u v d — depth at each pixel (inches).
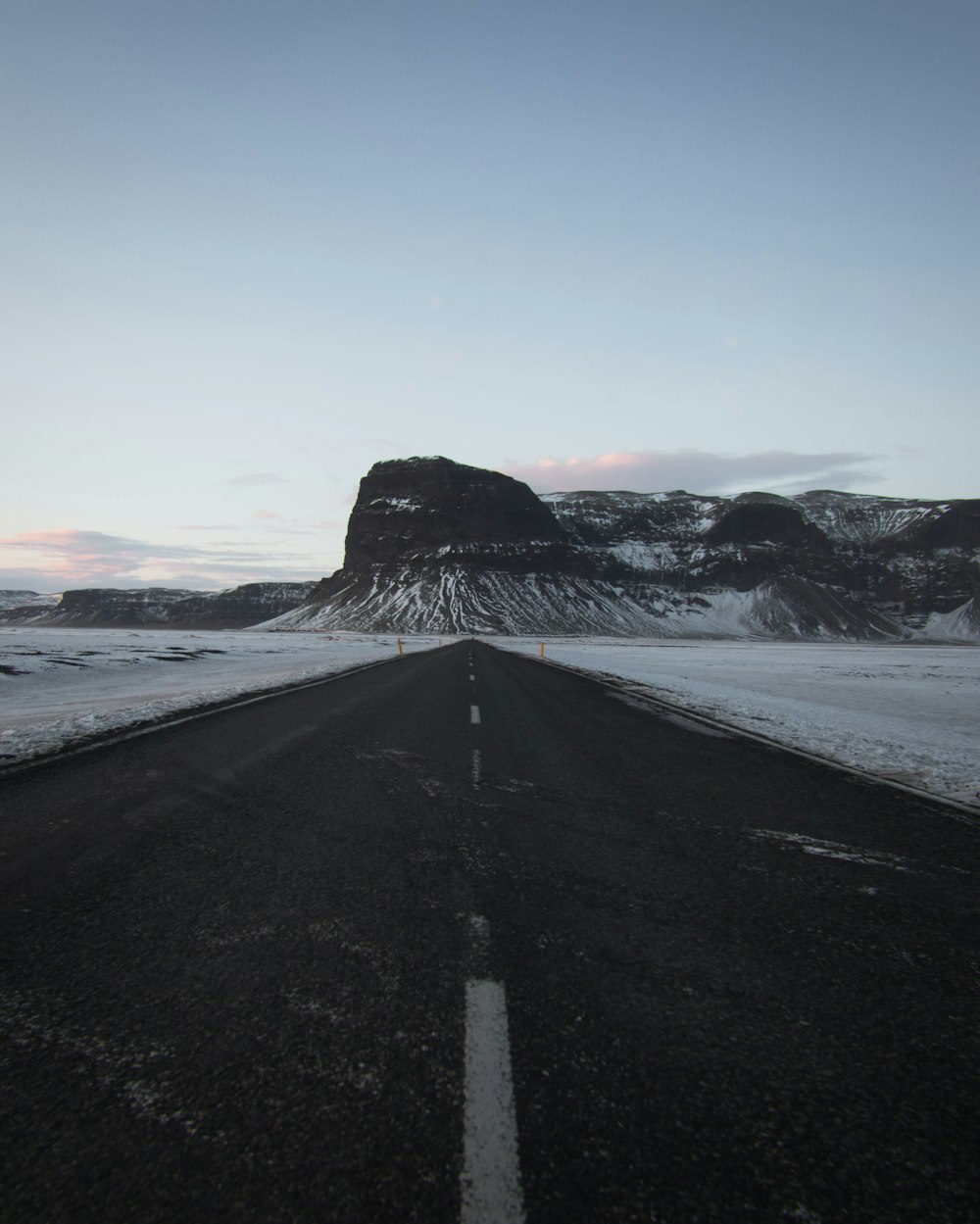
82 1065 82.0
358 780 251.0
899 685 891.4
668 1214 60.7
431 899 138.5
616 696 624.1
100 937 118.7
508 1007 96.0
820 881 154.0
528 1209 60.7
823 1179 65.8
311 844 175.0
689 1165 67.0
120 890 142.0
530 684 738.8
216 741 335.6
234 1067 81.7
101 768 269.0
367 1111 73.9
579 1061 83.7
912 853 176.7
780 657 2037.4
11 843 173.9
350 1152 67.9
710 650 2770.7
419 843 176.7
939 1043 90.5
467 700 556.1
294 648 1993.1
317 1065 82.1
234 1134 70.6
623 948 117.4
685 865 163.3
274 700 532.7
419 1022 91.9
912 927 129.4
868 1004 100.1
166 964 108.4
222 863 159.2
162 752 305.6
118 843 174.6
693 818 207.8
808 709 544.1
